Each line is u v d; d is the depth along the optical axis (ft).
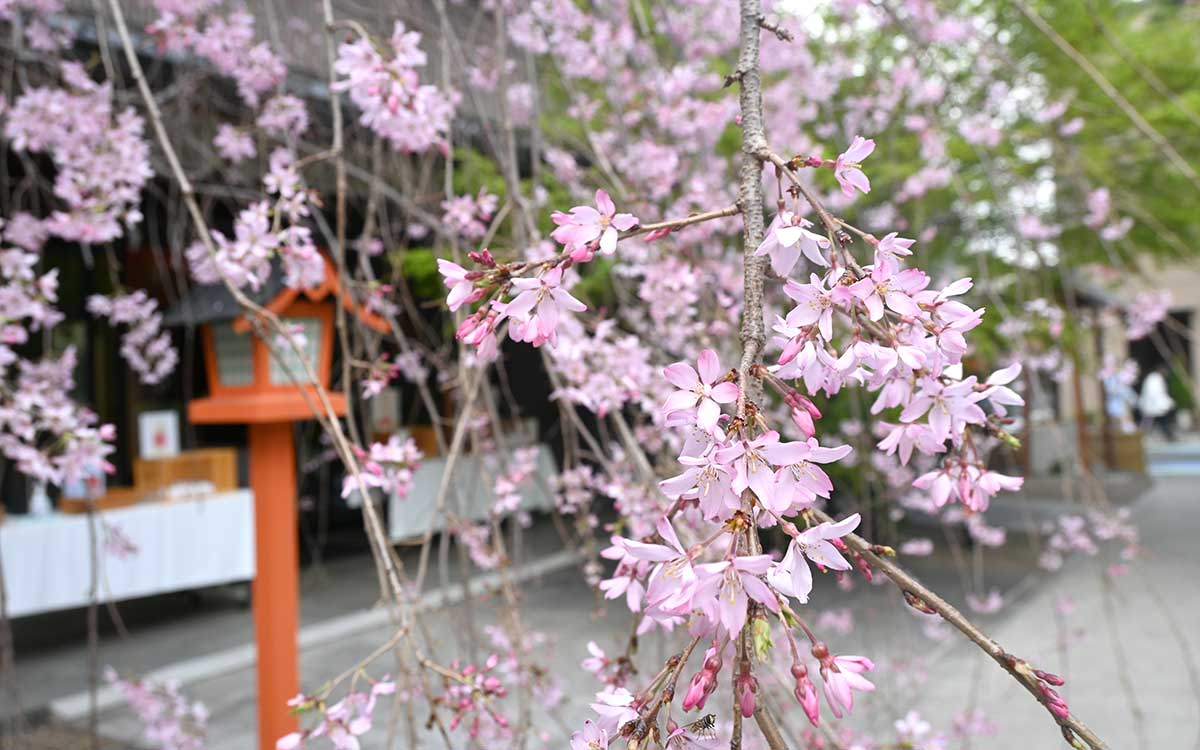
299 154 12.68
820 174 12.82
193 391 24.58
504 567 6.81
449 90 7.09
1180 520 27.99
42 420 7.92
